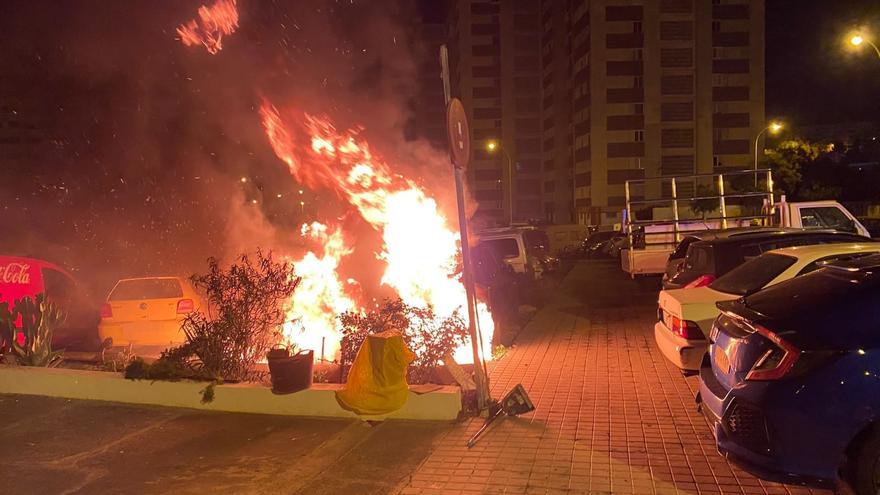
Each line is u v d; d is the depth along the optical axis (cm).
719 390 462
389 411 625
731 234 1100
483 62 8344
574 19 6781
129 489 489
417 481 485
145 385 705
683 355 679
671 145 6294
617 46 6241
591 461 509
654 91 6256
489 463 513
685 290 756
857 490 389
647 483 464
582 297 1625
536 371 811
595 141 6300
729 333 464
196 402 686
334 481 492
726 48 6369
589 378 766
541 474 487
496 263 1253
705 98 6316
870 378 385
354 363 649
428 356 689
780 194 1545
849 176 5038
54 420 657
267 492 477
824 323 405
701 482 463
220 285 758
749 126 6388
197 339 727
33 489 492
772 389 400
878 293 407
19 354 813
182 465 534
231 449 567
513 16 8288
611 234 3725
